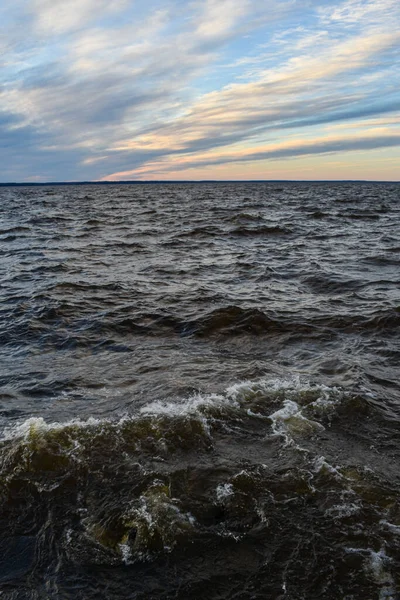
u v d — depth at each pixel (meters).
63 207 48.56
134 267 15.69
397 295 11.65
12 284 13.37
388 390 6.67
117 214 37.75
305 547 3.85
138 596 3.45
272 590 3.48
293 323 9.64
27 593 3.48
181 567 3.69
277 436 5.49
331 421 5.82
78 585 3.55
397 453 5.17
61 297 11.66
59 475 4.78
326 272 14.29
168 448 5.25
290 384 6.80
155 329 9.52
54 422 5.77
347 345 8.52
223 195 77.00
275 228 24.52
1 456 5.08
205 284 13.19
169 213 37.91
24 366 7.77
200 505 4.35
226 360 7.92
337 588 3.48
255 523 4.11
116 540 3.97
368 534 3.96
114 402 6.37
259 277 13.99
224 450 5.21
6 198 74.94
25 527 4.13
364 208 41.69
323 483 4.62
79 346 8.66
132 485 4.62
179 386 6.79
